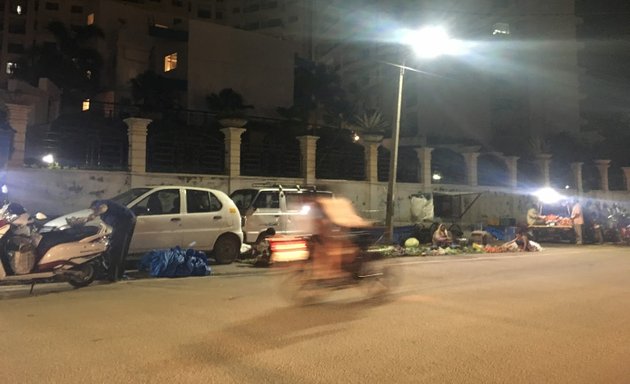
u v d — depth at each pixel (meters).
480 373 4.77
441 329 6.38
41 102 31.12
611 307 7.88
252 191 14.91
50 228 9.66
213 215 12.35
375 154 22.38
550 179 30.11
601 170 31.64
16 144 14.57
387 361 5.07
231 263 12.64
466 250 17.52
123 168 16.59
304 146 20.44
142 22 55.66
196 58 41.03
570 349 5.59
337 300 8.19
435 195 24.52
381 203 22.34
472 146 26.30
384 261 9.07
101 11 53.16
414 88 46.62
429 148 24.44
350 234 8.52
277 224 14.38
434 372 4.77
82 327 6.24
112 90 45.72
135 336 5.84
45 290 8.88
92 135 17.06
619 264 14.06
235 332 6.09
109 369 4.68
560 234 23.81
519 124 44.06
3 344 5.46
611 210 27.11
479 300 8.34
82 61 49.00
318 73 46.22
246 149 19.66
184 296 8.43
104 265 9.52
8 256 8.09
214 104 38.00
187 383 4.36
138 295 8.48
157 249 11.39
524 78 44.84
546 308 7.75
